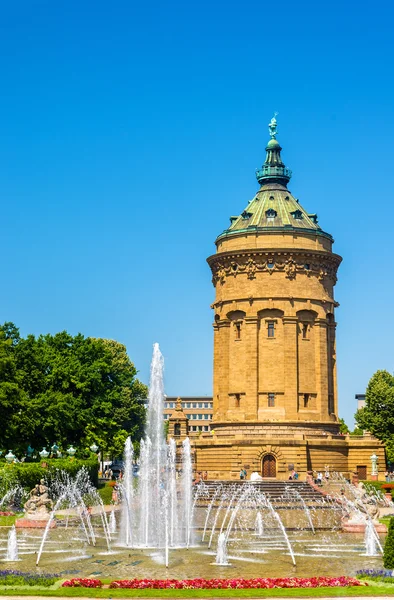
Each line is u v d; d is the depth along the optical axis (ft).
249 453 323.37
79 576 129.90
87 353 353.31
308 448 327.47
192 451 336.49
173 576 131.34
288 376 344.90
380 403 405.80
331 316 364.99
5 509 235.61
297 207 372.79
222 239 364.99
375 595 108.17
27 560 149.69
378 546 172.86
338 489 285.64
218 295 366.84
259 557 155.94
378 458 335.06
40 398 312.50
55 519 210.59
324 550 167.53
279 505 255.70
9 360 286.87
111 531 200.85
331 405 359.05
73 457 285.02
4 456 292.20
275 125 385.91
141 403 480.23
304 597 107.04
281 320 349.82
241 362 352.08
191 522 216.54
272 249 350.02
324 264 359.87
